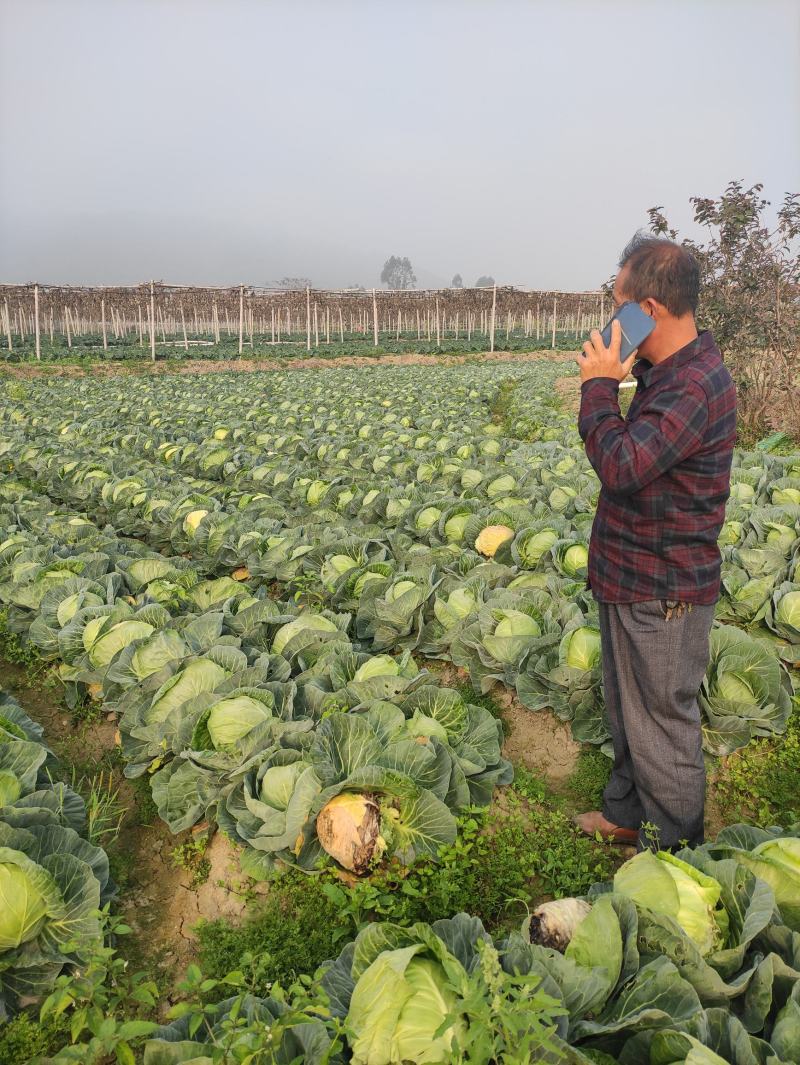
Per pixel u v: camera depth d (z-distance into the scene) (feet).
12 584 21.74
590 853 12.76
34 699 19.97
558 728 16.47
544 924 9.31
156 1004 11.00
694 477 9.90
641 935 8.69
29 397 85.20
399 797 11.86
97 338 240.53
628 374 11.30
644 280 10.03
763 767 14.92
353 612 21.03
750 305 45.65
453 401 72.49
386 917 11.57
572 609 17.10
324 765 12.05
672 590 10.37
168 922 12.59
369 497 30.45
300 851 11.80
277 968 11.07
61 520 29.09
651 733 11.07
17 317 227.61
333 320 265.95
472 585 19.38
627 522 10.51
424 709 14.34
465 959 8.90
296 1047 8.13
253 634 17.92
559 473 32.86
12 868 10.37
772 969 7.94
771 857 9.40
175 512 29.99
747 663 14.87
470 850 12.67
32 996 10.23
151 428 57.88
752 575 20.12
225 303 197.88
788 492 26.73
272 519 28.89
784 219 44.68
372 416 59.67
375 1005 7.98
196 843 13.48
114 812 14.82
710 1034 7.45
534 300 197.57
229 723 13.62
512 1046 7.18
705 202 45.60
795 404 46.44
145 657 16.35
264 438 50.85
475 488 32.22
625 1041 7.95
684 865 9.36
